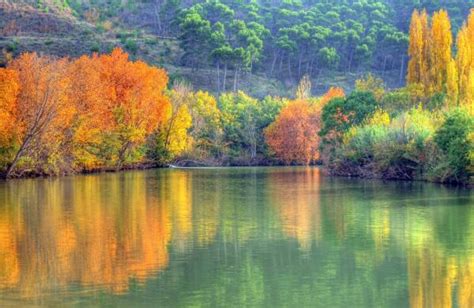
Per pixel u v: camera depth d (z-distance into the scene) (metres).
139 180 90.69
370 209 57.88
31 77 91.56
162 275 34.53
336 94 136.88
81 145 103.25
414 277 34.38
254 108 149.38
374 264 37.00
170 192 72.94
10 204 61.00
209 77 188.62
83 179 92.19
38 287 32.12
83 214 54.59
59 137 96.94
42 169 96.12
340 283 33.25
